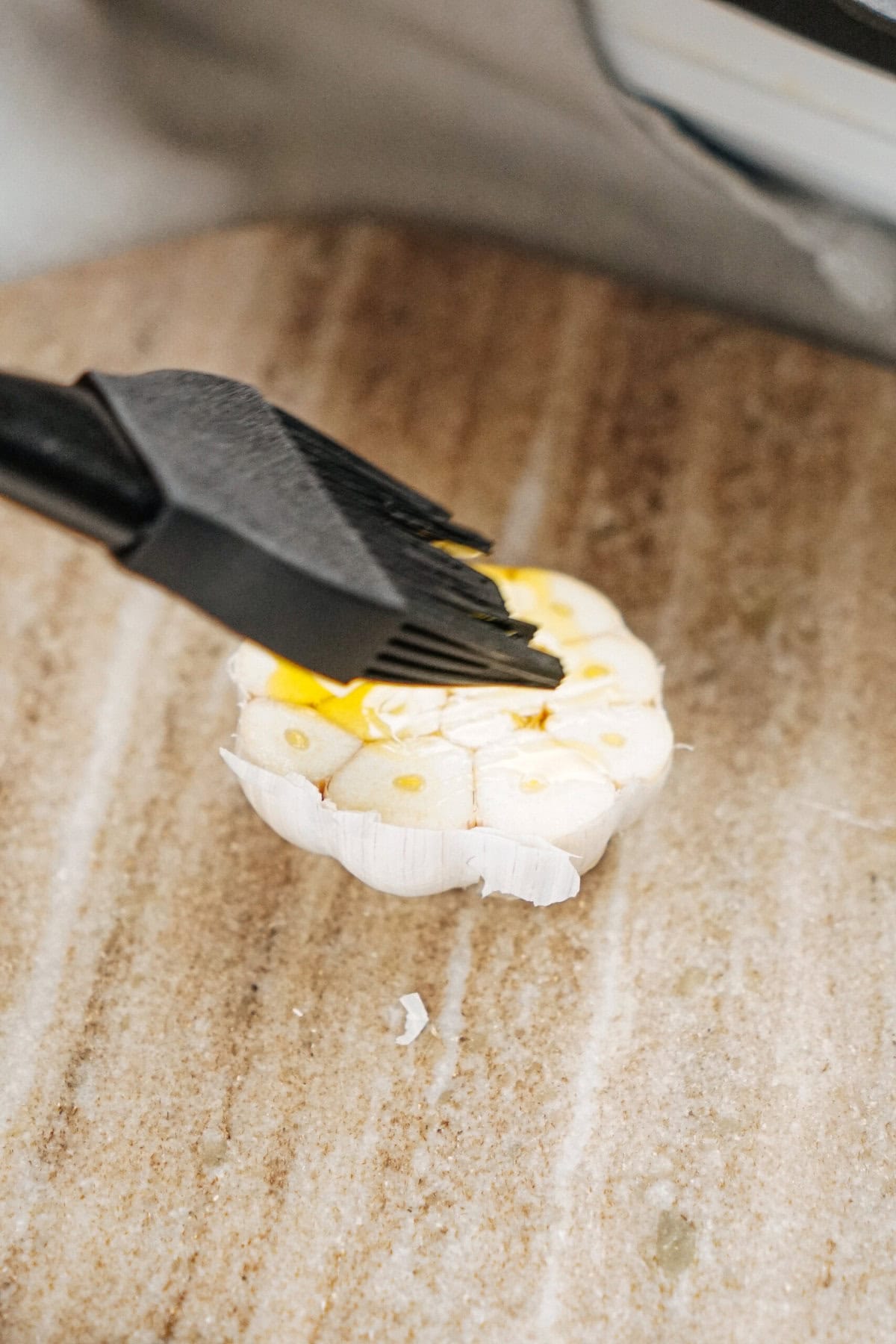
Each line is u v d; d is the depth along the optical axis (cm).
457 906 33
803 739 34
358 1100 31
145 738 34
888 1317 30
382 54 35
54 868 33
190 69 36
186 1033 32
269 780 31
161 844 33
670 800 33
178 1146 31
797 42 32
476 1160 31
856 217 35
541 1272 30
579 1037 32
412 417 37
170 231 39
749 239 36
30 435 27
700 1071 31
